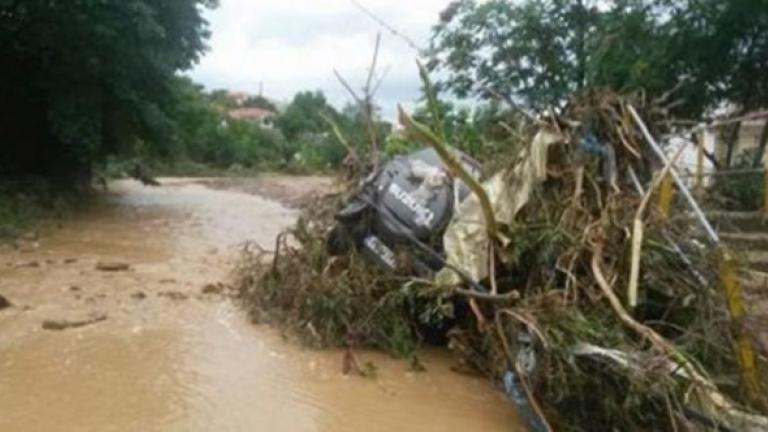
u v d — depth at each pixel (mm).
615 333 5680
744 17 15586
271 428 5570
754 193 11789
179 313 8359
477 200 6980
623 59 16844
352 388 6426
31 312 8109
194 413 5727
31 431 5309
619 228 6383
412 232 7312
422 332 7633
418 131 6488
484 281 6855
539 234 6742
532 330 5668
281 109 81688
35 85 21422
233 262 11602
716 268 6098
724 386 5711
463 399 6352
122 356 6871
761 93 16750
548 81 19891
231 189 32125
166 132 23328
